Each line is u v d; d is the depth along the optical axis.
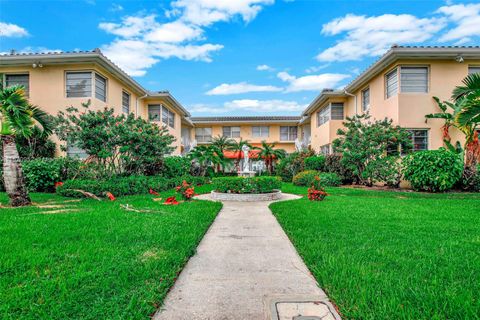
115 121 12.04
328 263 4.19
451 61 15.62
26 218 7.07
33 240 5.18
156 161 15.75
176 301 3.22
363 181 16.81
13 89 9.16
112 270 3.89
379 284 3.47
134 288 3.41
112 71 16.86
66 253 4.55
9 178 9.16
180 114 29.38
